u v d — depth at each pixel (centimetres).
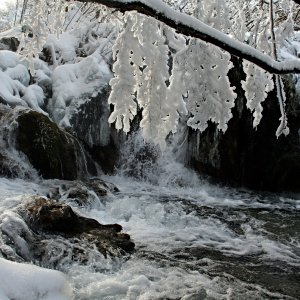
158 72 205
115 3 169
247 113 909
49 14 307
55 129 810
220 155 956
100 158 963
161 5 174
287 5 312
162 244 530
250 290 423
